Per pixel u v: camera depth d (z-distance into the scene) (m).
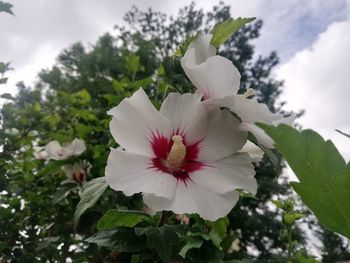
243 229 1.64
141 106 0.17
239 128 0.17
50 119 0.59
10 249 0.39
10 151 0.45
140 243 0.21
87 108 0.60
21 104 0.62
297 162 0.09
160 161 0.18
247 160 0.17
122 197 0.36
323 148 0.09
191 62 0.17
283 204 0.24
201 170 0.17
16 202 0.44
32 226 0.43
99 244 0.21
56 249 0.41
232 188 0.16
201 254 0.26
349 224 0.09
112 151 0.17
